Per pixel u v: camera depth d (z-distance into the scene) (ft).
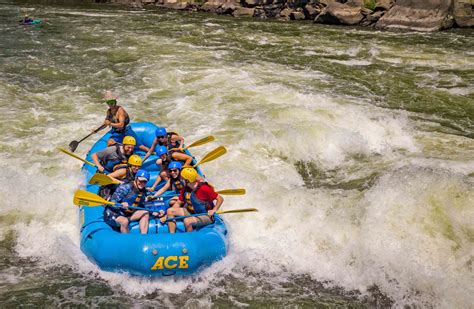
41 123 32.19
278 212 23.16
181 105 36.01
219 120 33.19
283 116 33.35
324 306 18.21
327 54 53.21
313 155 29.73
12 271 19.53
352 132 31.17
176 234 18.71
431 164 27.91
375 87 42.06
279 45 57.11
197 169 23.73
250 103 36.35
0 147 28.55
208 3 86.69
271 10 80.69
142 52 50.75
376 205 22.54
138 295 18.34
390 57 52.29
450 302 18.62
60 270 19.56
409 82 43.68
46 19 68.80
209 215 19.76
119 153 23.25
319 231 21.88
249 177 26.00
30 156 27.76
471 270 19.75
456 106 38.06
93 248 18.79
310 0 78.54
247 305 18.06
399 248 20.63
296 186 26.22
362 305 18.37
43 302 17.80
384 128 32.83
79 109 34.91
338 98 38.50
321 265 20.48
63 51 49.88
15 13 73.97
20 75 41.45
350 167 28.60
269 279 19.53
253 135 30.53
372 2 74.02
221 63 47.62
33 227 22.22
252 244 21.53
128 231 19.80
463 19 69.15
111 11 82.43
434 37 63.05
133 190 19.94
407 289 19.15
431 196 22.53
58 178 25.48
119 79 41.68
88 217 20.30
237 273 19.66
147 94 38.29
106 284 18.72
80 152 28.45
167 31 63.31
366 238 21.16
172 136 24.35
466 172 26.78
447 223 21.45
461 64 49.78
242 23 73.20
